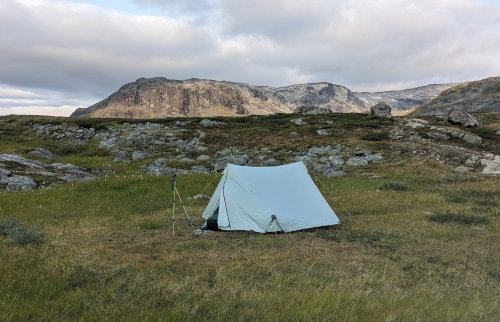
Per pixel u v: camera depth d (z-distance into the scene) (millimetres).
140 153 37375
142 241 10992
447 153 31562
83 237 11445
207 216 13680
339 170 28484
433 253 9734
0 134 44344
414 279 7855
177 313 5762
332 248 10258
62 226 13211
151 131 45125
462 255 9555
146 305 6203
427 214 14547
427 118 48156
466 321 5543
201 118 53656
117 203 18375
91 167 31250
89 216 15484
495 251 9906
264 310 5910
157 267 8336
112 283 7285
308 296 6469
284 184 13906
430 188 21656
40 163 29969
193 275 7789
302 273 7980
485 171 27141
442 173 26516
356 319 5520
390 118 47500
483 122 49656
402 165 29234
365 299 6324
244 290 6898
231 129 46219
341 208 16453
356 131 41500
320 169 29750
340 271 8062
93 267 8273
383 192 20281
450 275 8148
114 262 8766
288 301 6258
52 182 24641
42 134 45750
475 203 16719
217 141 40781
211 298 6477
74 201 18703
